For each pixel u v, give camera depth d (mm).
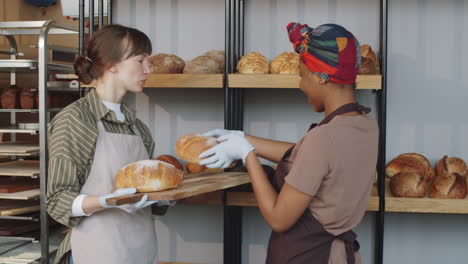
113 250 1311
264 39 2574
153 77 2152
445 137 2498
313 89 1239
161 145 2703
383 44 2129
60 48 2445
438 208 2072
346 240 1248
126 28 1380
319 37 1184
